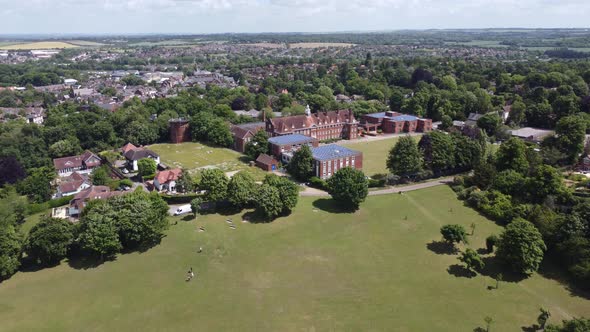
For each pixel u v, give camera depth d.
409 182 151.38
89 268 98.56
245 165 180.38
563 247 96.12
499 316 80.38
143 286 91.25
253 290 89.25
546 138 166.25
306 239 110.62
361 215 124.44
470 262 93.81
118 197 114.19
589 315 80.69
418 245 107.50
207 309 83.12
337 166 158.75
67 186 146.88
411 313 81.12
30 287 91.50
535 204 118.56
